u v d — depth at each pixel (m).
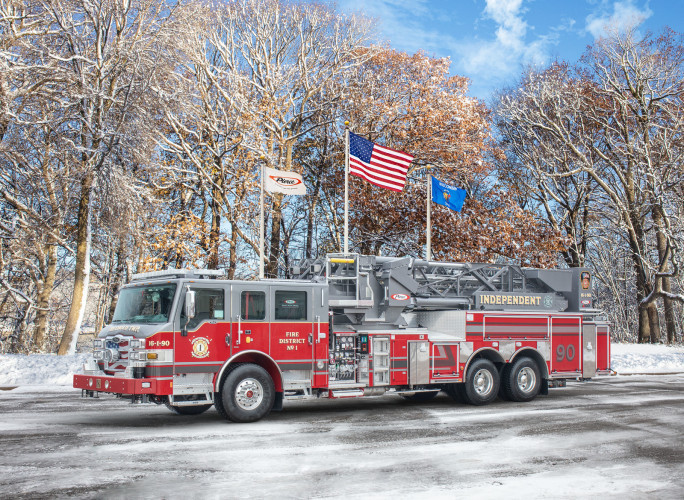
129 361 10.02
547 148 38.97
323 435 9.59
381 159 19.12
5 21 23.14
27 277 31.16
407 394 15.12
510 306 14.54
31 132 23.41
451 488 6.59
